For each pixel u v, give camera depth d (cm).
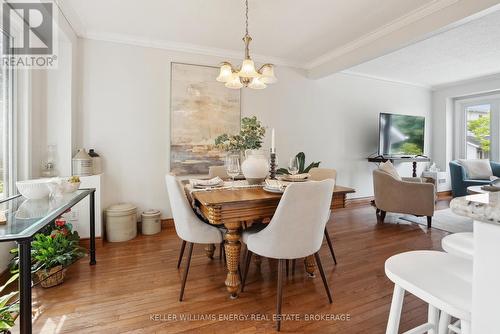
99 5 249
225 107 368
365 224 359
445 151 565
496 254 48
